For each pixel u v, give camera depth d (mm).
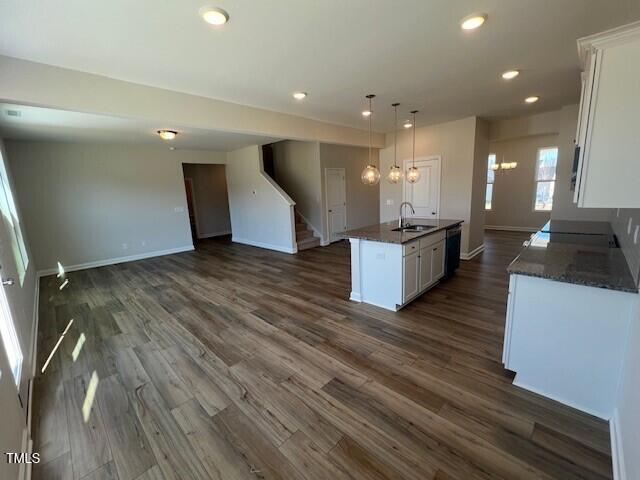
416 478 1453
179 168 7109
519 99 4105
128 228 6414
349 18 2018
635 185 1528
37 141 5285
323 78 3111
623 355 1655
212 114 3650
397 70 2969
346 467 1528
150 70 2746
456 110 4652
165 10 1844
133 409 1993
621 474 1349
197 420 1880
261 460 1589
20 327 2434
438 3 1878
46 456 1651
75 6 1760
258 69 2814
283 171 7758
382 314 3299
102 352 2725
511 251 5977
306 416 1880
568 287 1787
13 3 1696
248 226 7707
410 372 2271
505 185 8461
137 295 4211
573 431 1689
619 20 2113
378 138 6480
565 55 2688
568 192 4637
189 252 7094
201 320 3324
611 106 1529
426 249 3668
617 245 2666
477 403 1930
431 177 5914
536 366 1978
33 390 2215
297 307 3588
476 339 2699
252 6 1839
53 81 2566
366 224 8039
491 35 2312
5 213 3264
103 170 6023
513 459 1532
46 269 5480
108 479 1513
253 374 2326
